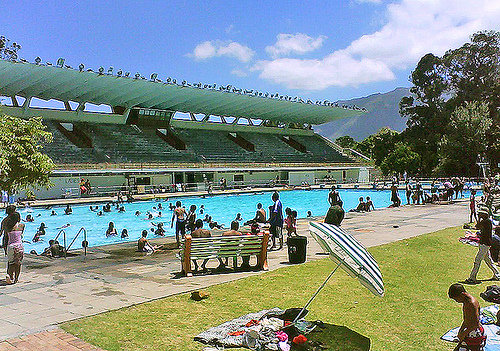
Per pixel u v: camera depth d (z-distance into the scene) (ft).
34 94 155.84
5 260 41.70
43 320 22.22
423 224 63.52
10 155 41.88
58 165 136.05
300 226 64.44
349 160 247.29
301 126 270.26
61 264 38.63
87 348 18.69
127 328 21.13
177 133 205.36
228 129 232.12
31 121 45.52
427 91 240.94
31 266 37.76
